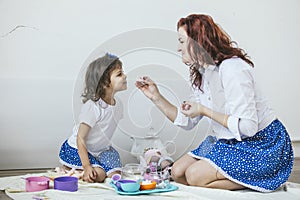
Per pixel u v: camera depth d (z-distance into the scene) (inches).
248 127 56.3
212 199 51.5
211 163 57.7
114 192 54.6
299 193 56.3
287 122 90.2
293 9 90.2
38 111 74.9
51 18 76.1
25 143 74.2
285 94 90.0
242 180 56.8
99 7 78.5
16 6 74.4
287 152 58.7
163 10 82.0
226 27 85.8
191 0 83.7
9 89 73.5
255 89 59.0
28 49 74.9
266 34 88.4
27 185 54.7
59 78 76.1
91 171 60.2
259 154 56.8
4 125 73.2
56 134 75.7
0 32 73.6
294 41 90.4
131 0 80.3
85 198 50.9
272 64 89.0
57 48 76.4
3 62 73.7
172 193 53.1
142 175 58.2
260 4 87.9
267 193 56.0
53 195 52.2
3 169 73.1
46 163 75.2
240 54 60.1
